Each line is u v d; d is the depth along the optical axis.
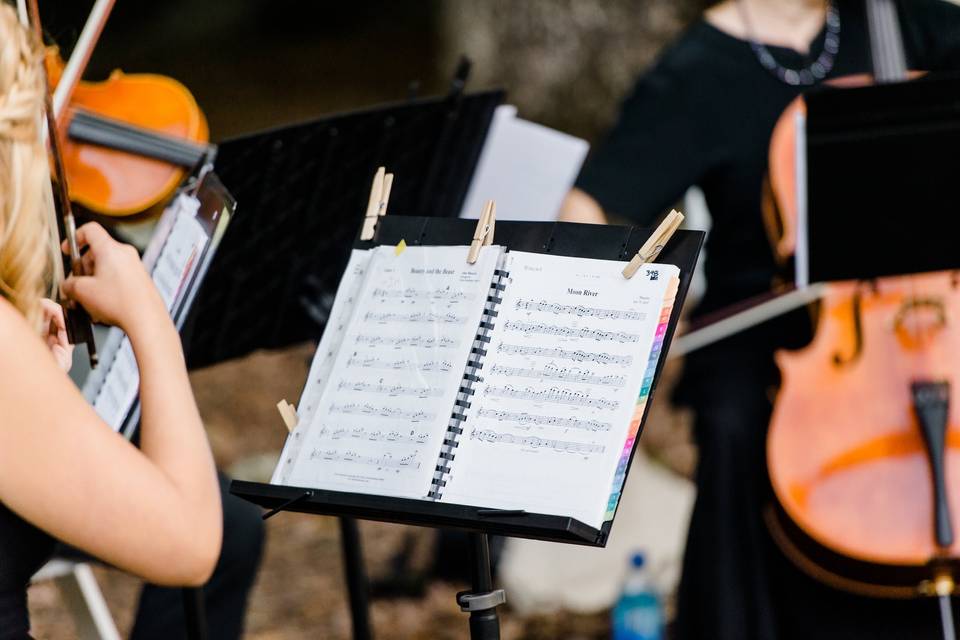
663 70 8.04
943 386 7.11
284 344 7.12
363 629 7.33
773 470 7.25
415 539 11.22
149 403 4.46
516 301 5.00
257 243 6.65
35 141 4.46
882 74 7.82
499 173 7.58
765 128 7.87
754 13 8.01
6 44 4.40
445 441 4.86
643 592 9.75
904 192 6.65
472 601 5.02
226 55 23.36
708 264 8.02
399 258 5.26
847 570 7.15
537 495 4.68
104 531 4.14
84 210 6.90
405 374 5.02
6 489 4.09
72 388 4.18
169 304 5.28
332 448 5.00
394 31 23.69
